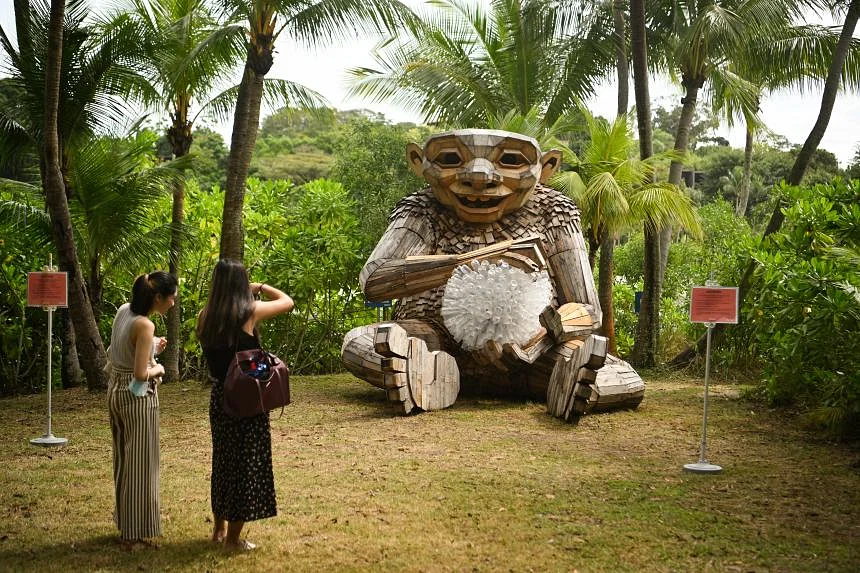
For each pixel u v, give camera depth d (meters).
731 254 15.18
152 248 11.87
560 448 7.42
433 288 9.33
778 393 9.67
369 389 11.51
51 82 10.16
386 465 6.73
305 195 14.15
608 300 14.27
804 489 6.07
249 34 11.26
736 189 38.50
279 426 8.53
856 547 4.80
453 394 9.52
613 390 9.27
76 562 4.56
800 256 9.60
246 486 4.64
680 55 14.39
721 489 6.05
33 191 11.83
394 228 9.83
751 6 14.33
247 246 13.60
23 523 5.25
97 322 11.91
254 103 11.20
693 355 13.92
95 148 11.35
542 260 9.13
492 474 6.42
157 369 4.89
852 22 13.41
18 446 7.61
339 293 14.55
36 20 10.62
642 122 13.79
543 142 13.75
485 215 9.65
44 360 12.84
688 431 8.33
